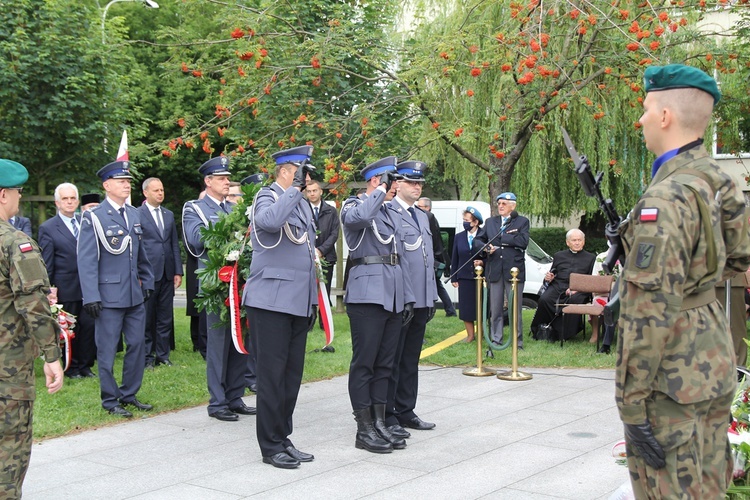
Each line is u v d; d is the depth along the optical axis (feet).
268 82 33.91
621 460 16.40
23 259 12.94
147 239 30.86
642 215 9.69
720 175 10.09
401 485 16.97
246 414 24.11
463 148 40.65
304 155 19.02
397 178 20.61
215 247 22.53
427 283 22.07
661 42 33.35
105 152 52.54
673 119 10.19
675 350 9.74
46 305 13.15
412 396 21.88
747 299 32.53
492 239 33.94
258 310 18.48
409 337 21.84
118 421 22.99
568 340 36.99
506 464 18.34
